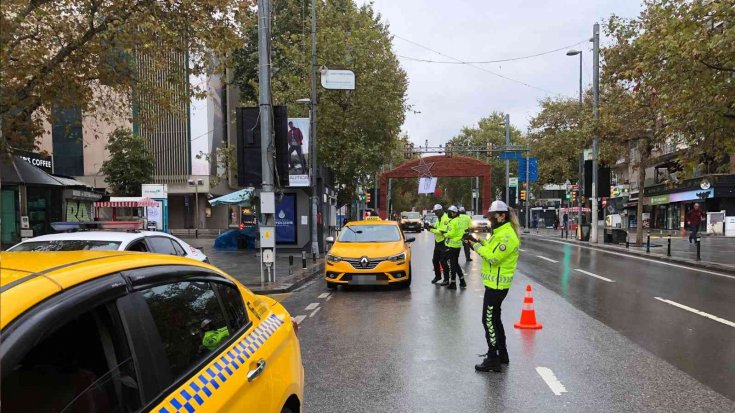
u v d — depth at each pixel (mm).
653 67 12836
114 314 2012
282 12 28812
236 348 2729
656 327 7680
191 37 9773
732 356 6184
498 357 5660
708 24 11852
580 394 4953
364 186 38281
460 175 47781
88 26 8773
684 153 14094
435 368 5773
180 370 2234
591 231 28516
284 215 21484
